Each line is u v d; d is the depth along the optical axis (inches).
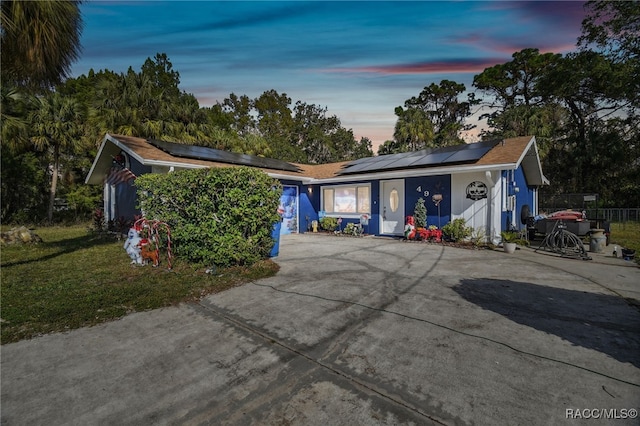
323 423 84.4
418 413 87.6
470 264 281.6
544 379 102.4
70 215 838.5
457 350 122.8
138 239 288.0
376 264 285.0
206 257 253.3
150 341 136.1
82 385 103.8
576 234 341.1
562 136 1019.9
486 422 83.3
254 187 249.1
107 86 818.2
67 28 250.7
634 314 158.2
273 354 123.4
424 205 446.6
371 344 129.4
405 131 1132.5
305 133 1822.1
